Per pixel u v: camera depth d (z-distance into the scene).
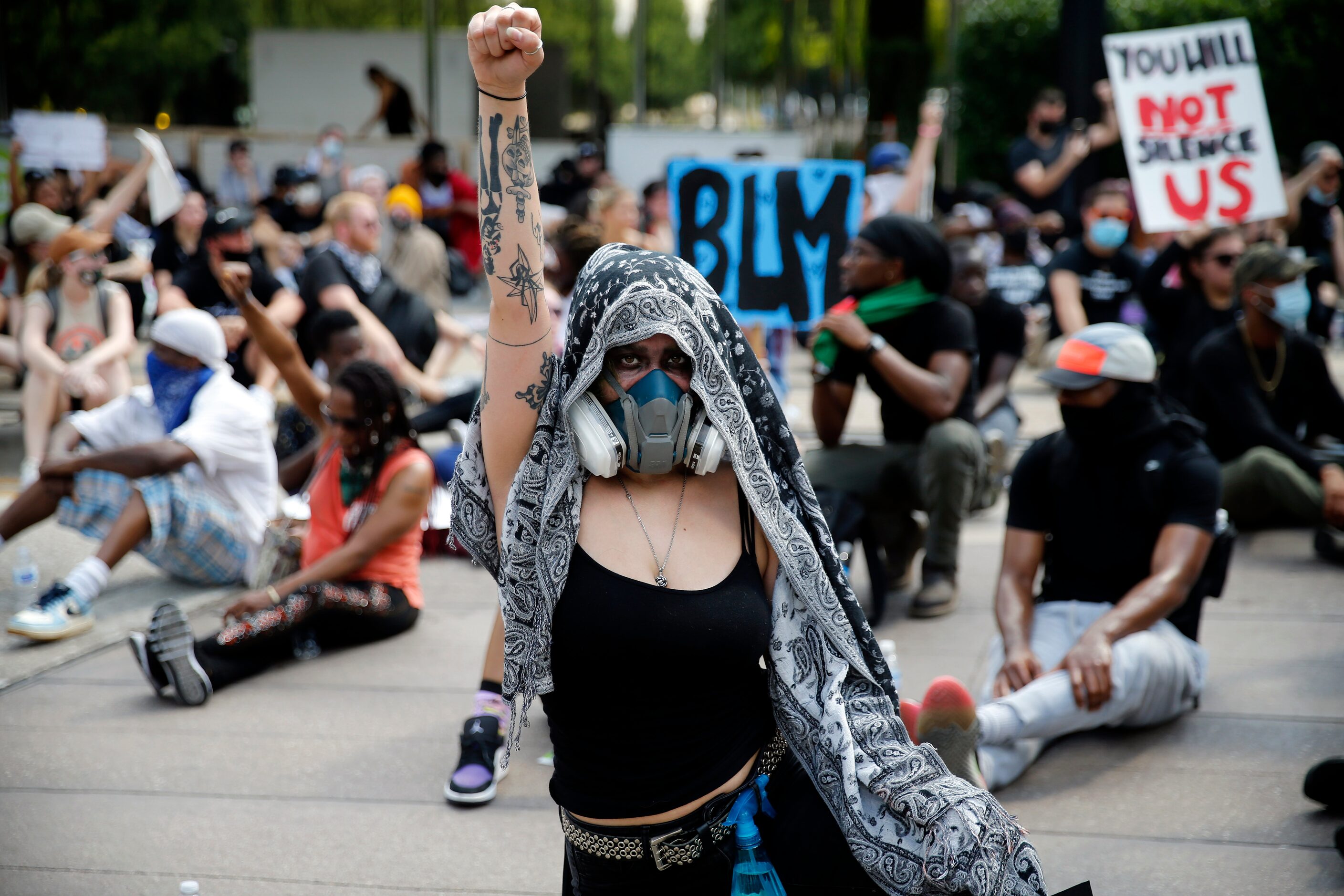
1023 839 1.98
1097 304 8.44
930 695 2.62
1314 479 5.77
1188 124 7.02
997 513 6.77
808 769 2.08
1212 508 3.73
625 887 2.07
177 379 5.34
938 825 1.93
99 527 5.40
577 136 17.70
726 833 2.05
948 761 2.60
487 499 2.10
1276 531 6.10
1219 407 5.95
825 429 5.30
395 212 9.88
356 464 4.67
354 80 18.33
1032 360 10.30
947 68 16.31
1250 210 6.97
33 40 16.36
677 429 1.97
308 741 3.93
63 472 5.05
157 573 5.80
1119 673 3.60
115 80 17.50
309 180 11.42
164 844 3.27
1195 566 3.69
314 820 3.40
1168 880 2.98
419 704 4.23
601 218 7.51
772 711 2.17
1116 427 3.76
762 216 5.89
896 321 5.10
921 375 4.92
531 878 3.09
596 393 2.03
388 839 3.29
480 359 10.50
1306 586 5.24
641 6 17.00
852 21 17.02
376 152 15.52
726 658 1.99
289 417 6.23
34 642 4.83
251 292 7.41
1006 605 3.89
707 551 2.05
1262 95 6.91
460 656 4.69
